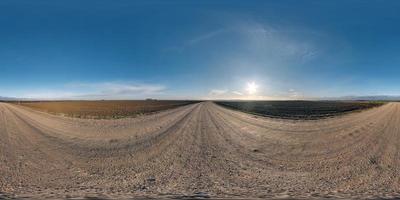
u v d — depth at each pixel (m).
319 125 22.95
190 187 7.84
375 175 9.20
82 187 7.86
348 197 6.80
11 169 9.95
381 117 29.08
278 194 7.09
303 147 14.13
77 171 9.75
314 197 6.79
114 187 7.86
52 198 6.64
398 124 22.66
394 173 9.41
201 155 12.31
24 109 44.72
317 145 14.55
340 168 10.14
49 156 12.01
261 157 12.02
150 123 24.86
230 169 10.05
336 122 24.77
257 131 19.89
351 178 8.87
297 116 32.72
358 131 18.84
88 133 18.80
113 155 12.27
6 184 8.13
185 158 11.75
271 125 23.48
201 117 30.94
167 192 7.29
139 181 8.53
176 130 19.97
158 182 8.41
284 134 18.44
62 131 19.58
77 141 15.64
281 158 11.86
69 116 32.69
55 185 8.08
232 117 31.52
